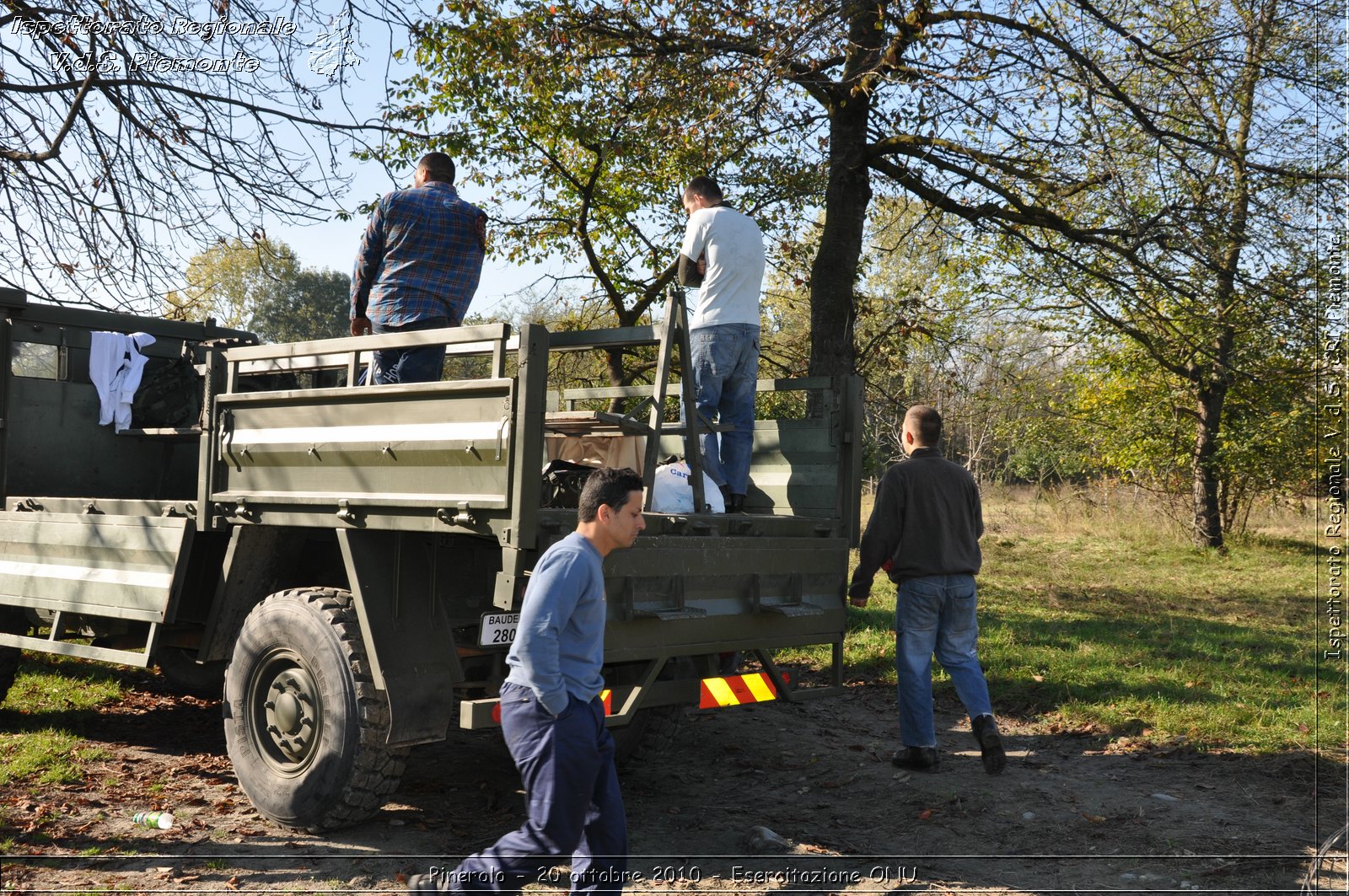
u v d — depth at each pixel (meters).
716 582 4.63
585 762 3.15
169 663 6.75
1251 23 11.22
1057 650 8.86
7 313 6.25
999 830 4.66
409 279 5.41
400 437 4.16
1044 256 12.39
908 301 13.27
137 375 6.60
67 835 4.28
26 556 5.60
